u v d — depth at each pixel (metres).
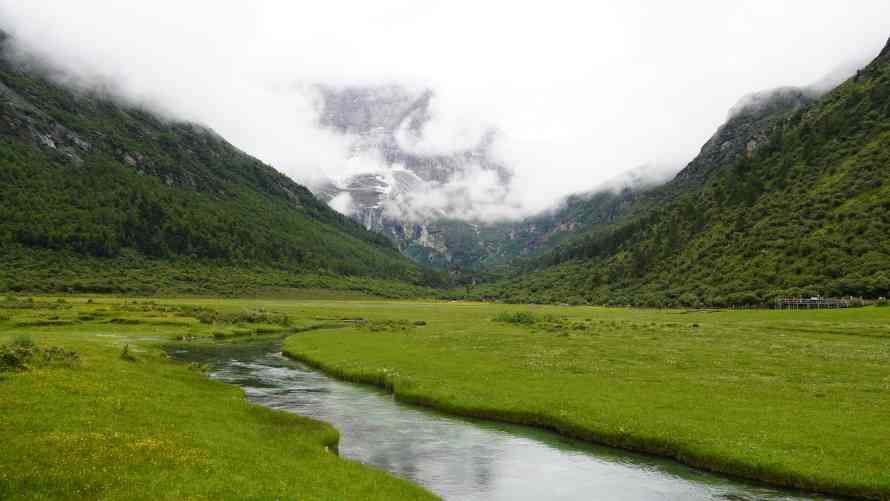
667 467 33.03
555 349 73.12
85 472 22.27
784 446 32.94
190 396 40.62
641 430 36.91
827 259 155.25
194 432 30.11
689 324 107.56
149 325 104.56
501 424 42.25
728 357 63.44
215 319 119.88
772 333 89.12
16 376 35.25
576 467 32.97
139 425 29.39
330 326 130.50
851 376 50.91
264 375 63.41
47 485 21.03
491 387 50.50
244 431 33.12
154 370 51.34
